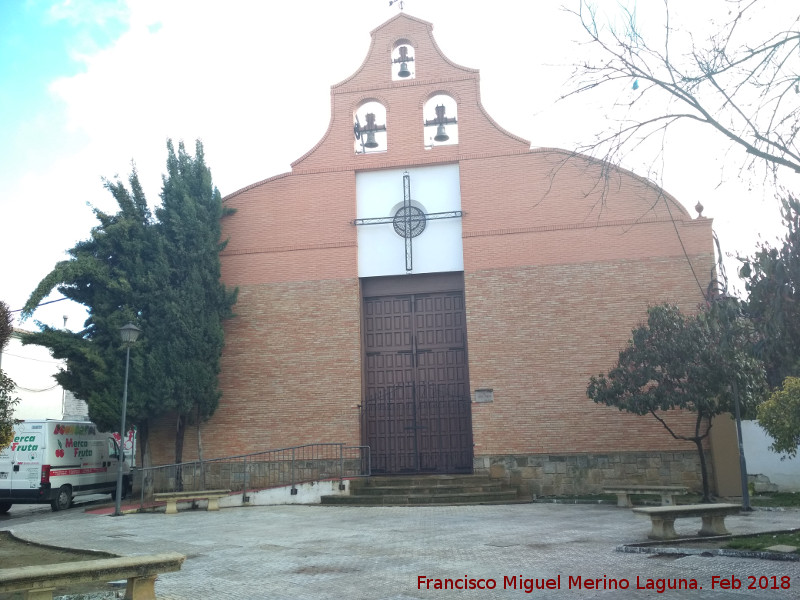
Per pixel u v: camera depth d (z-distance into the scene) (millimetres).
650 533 10320
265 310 19703
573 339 18188
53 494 19875
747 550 8805
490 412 18172
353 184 19969
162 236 19000
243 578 8227
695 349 14641
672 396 14734
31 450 19891
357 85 20531
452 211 19562
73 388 18375
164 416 19703
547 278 18594
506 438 18000
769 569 7859
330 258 19672
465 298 18844
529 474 17750
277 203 20219
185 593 7492
